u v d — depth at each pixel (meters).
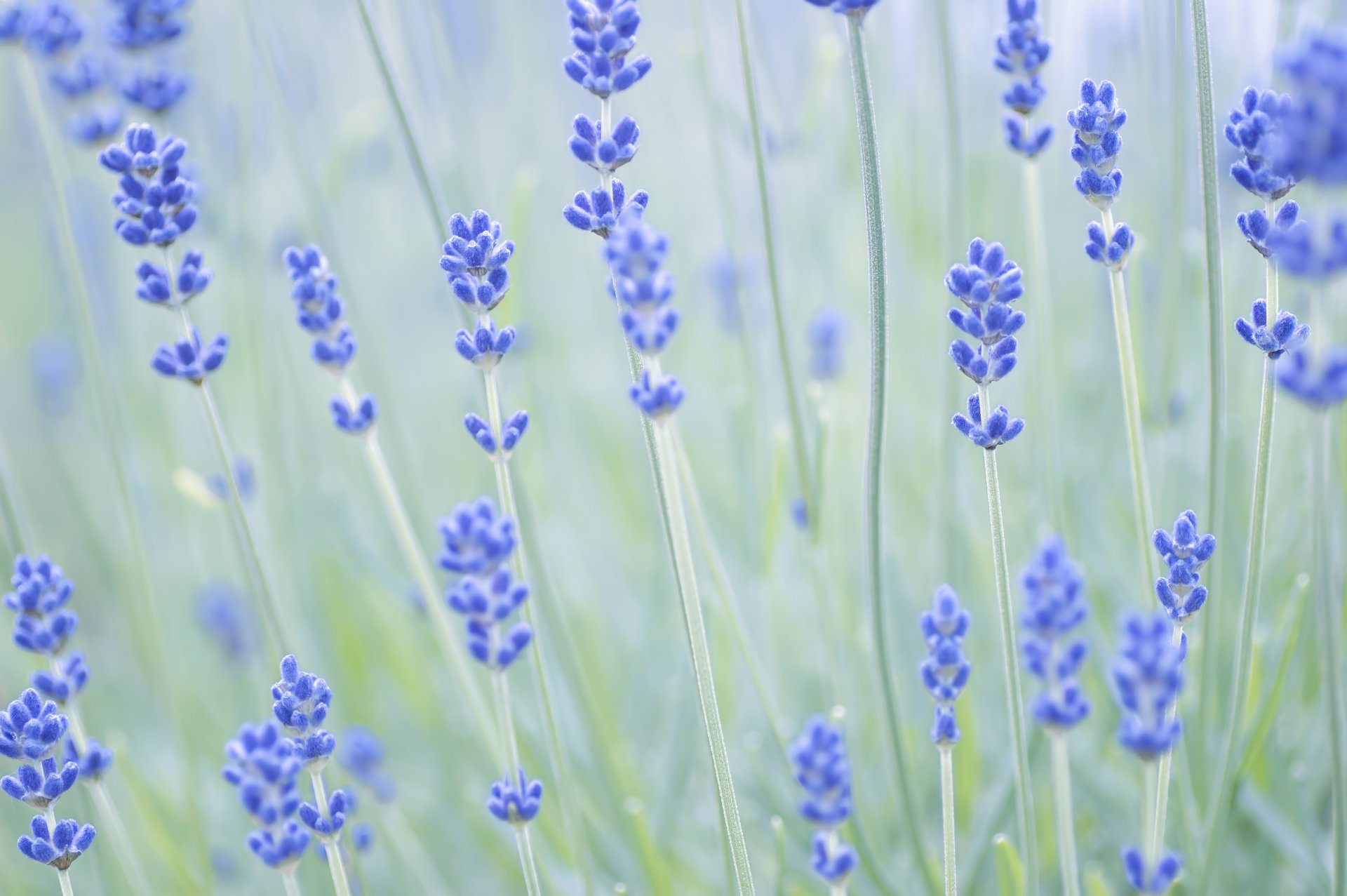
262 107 1.38
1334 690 0.87
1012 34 0.95
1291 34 1.04
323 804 0.90
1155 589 0.91
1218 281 0.95
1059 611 0.85
